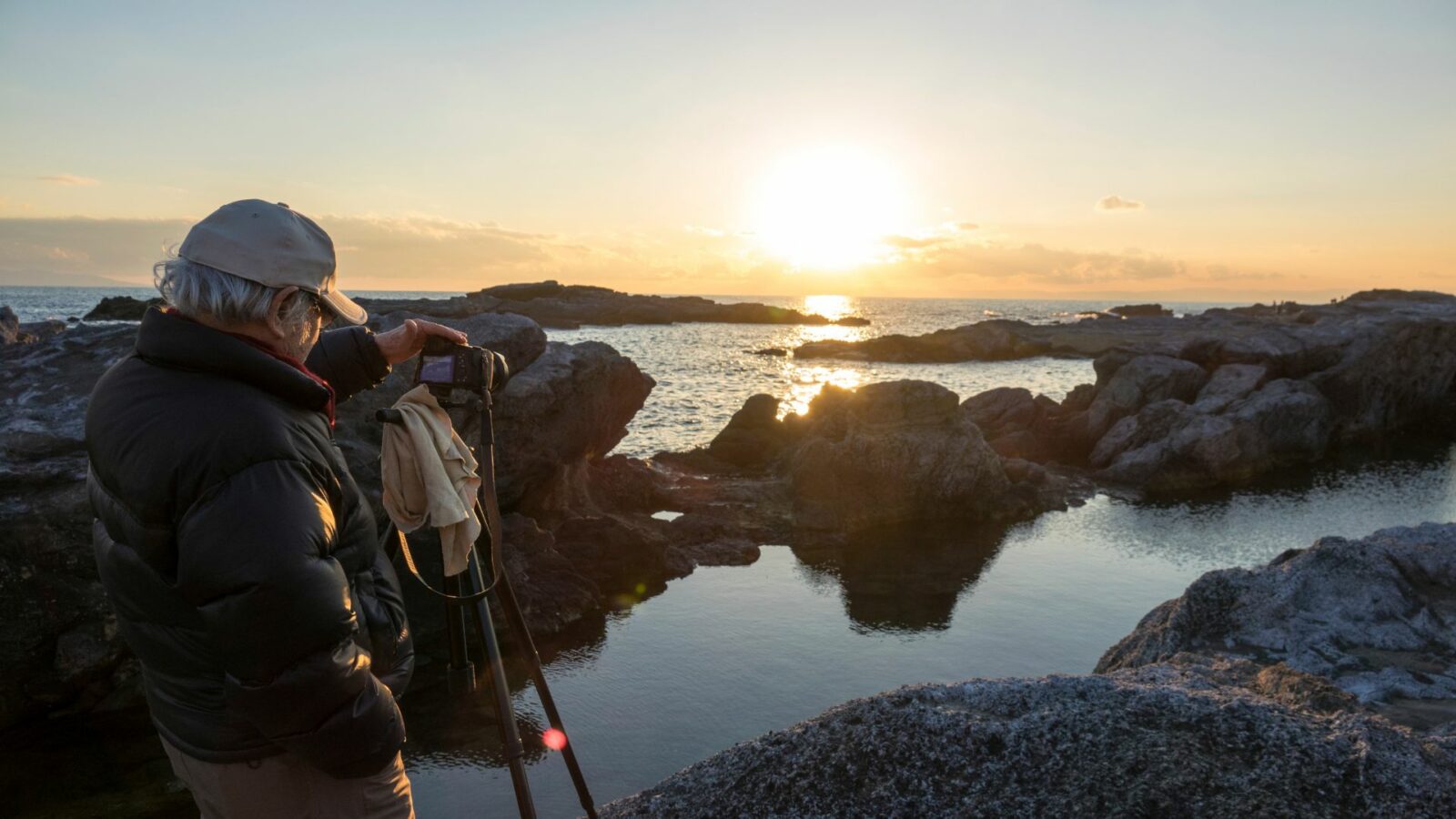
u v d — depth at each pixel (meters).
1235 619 4.93
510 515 11.91
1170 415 21.73
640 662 9.45
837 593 11.84
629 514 15.35
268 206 1.65
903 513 16.02
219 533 1.41
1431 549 5.31
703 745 7.64
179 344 1.50
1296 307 73.31
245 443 1.46
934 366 57.62
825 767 2.44
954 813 2.23
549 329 109.19
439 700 8.39
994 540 14.88
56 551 7.92
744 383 44.84
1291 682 2.82
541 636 10.14
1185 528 15.91
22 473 7.96
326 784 1.66
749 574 12.68
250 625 1.41
